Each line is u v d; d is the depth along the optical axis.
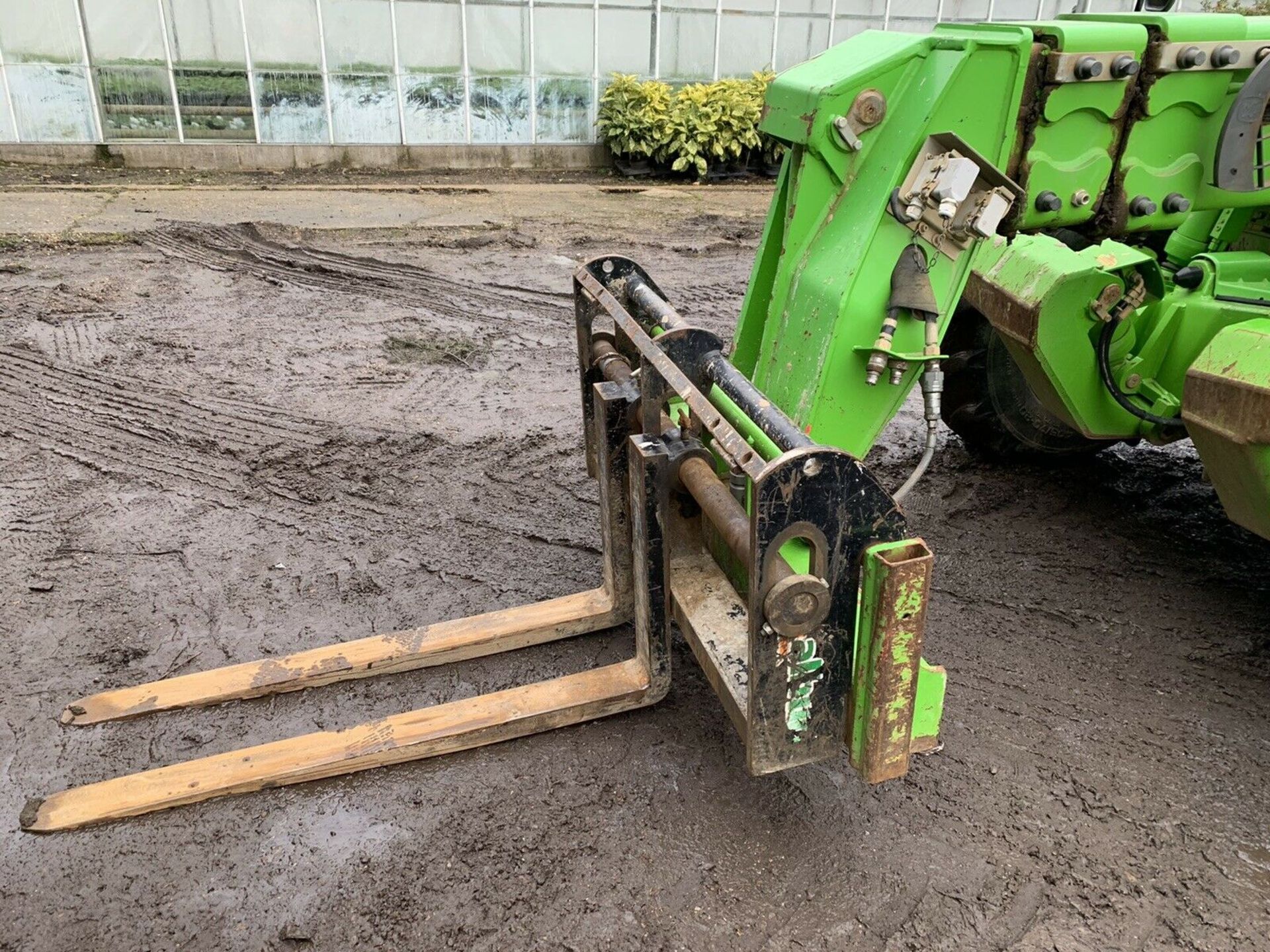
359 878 2.35
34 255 7.74
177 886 2.33
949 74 2.39
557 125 12.91
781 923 2.23
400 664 3.07
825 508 1.91
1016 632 3.38
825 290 2.46
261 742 2.80
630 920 2.23
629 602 3.23
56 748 2.77
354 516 4.11
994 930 2.23
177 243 8.22
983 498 4.32
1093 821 2.55
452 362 5.93
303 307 6.85
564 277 7.82
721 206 11.17
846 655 2.10
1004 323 3.38
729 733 2.84
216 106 11.49
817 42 13.51
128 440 4.73
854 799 2.60
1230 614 3.47
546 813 2.54
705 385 2.64
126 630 3.31
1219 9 12.05
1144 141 2.82
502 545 3.91
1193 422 2.87
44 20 10.60
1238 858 2.44
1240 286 3.34
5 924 2.23
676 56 13.02
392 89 11.98
